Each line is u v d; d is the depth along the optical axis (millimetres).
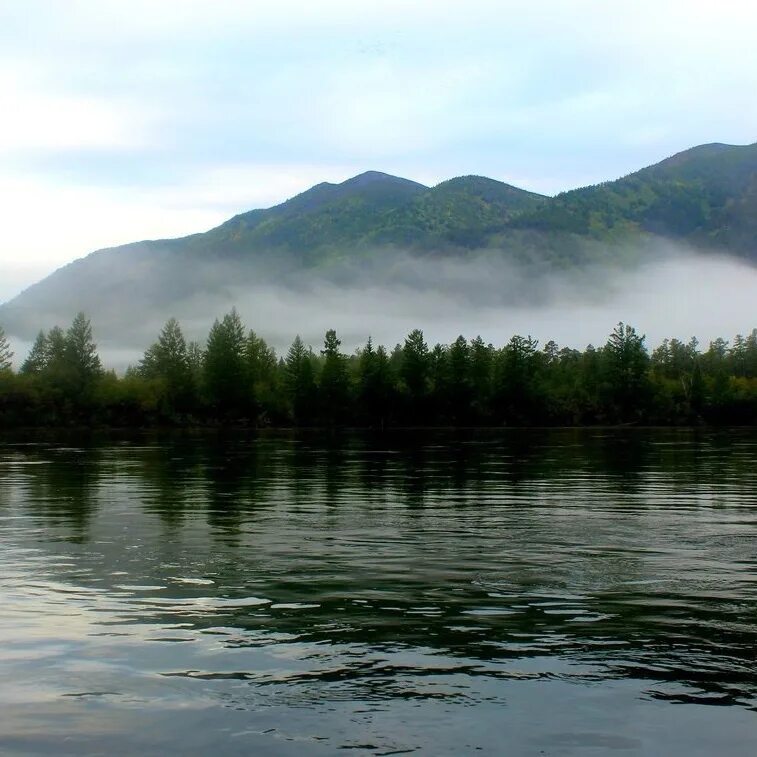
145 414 137875
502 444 73062
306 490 30359
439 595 13281
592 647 10484
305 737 7914
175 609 12359
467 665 9805
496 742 7809
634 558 16516
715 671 9602
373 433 111062
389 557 16672
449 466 43938
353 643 10672
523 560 16328
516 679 9352
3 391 125875
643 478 35719
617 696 8859
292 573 15031
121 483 33375
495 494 28891
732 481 34219
